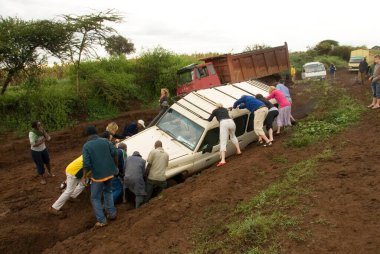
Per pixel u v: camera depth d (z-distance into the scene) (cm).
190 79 1689
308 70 2683
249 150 1002
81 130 1512
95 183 682
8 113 1497
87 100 1711
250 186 709
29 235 684
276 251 450
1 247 652
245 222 531
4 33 1445
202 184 765
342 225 483
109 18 1661
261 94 1073
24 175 1081
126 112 1789
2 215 785
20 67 1513
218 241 519
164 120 995
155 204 723
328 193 584
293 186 640
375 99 1216
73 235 710
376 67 1181
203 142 908
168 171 832
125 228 655
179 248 535
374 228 463
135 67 2122
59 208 766
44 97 1579
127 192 840
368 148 784
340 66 4550
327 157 757
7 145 1286
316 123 1074
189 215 634
